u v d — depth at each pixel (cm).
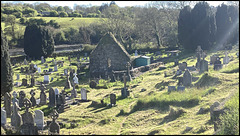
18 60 7225
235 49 5906
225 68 3616
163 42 8825
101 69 4984
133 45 8525
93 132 2006
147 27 8481
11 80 3553
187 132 1744
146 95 3047
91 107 2819
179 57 6088
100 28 9550
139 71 4859
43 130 2142
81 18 12662
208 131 1686
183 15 6662
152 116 2289
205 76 3098
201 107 2177
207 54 5875
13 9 12206
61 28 10650
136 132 1883
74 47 9219
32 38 7306
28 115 2120
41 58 6856
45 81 4562
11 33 9406
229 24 6956
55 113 2030
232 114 1702
